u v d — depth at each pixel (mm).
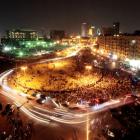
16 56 129000
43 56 135000
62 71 93125
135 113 40375
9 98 52125
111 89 59812
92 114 42500
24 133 34938
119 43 121312
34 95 54531
